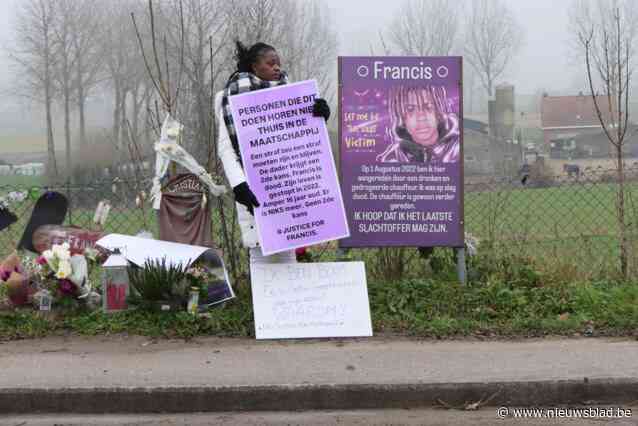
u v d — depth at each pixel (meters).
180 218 6.31
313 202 5.94
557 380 4.80
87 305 6.17
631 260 7.02
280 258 6.13
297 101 5.90
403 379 4.83
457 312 6.17
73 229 6.30
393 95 6.43
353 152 6.44
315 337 5.75
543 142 46.56
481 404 4.77
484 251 7.04
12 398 4.70
